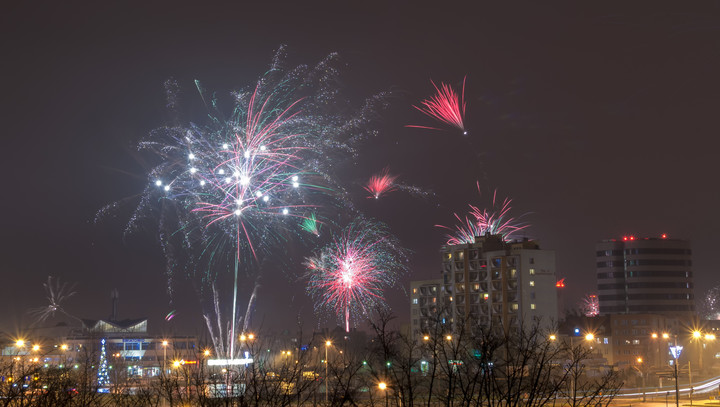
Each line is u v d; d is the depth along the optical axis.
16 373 45.06
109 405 45.47
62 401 39.66
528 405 31.75
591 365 123.25
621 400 94.06
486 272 161.62
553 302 157.62
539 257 158.25
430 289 173.38
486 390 31.31
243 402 33.97
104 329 154.50
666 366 151.88
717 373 147.00
